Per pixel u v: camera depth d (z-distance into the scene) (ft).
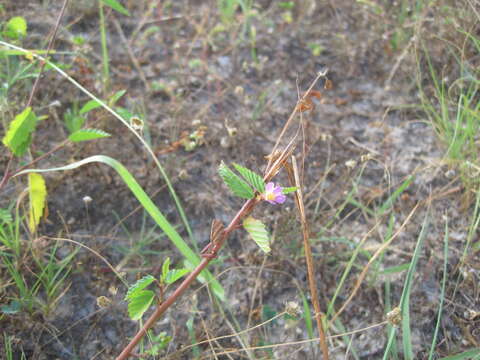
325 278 1.23
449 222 1.35
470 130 1.42
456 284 1.20
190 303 1.16
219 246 0.89
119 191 1.37
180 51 1.83
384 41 1.87
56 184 1.35
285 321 1.15
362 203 1.40
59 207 1.32
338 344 1.12
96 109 1.51
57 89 1.58
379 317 1.16
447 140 1.49
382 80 1.77
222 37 1.89
